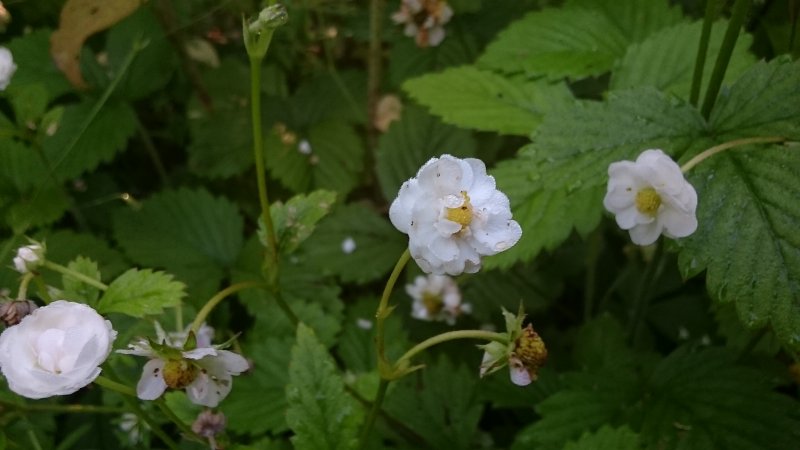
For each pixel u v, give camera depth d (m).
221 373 0.11
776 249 0.12
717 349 0.16
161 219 0.21
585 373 0.16
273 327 0.19
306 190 0.23
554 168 0.14
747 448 0.14
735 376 0.15
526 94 0.18
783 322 0.12
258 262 0.21
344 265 0.21
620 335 0.18
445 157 0.10
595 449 0.13
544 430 0.15
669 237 0.12
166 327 0.17
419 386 0.18
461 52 0.24
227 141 0.24
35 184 0.20
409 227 0.10
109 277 0.19
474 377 0.18
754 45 0.18
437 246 0.10
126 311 0.13
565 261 0.22
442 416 0.17
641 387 0.16
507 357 0.11
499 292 0.21
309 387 0.12
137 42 0.19
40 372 0.10
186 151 0.26
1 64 0.16
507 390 0.18
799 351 0.12
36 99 0.18
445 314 0.21
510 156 0.23
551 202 0.15
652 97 0.14
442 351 0.20
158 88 0.23
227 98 0.25
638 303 0.19
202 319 0.13
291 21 0.24
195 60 0.25
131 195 0.25
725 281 0.12
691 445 0.14
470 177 0.10
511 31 0.19
